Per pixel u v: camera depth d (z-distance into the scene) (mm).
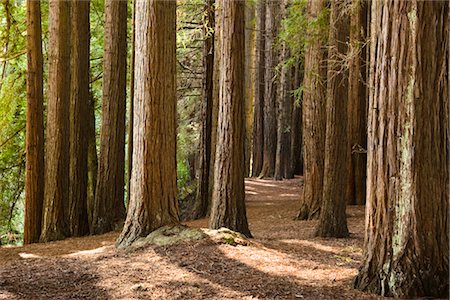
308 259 7473
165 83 8297
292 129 28812
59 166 12445
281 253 7828
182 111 22375
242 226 9414
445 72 5156
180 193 19125
